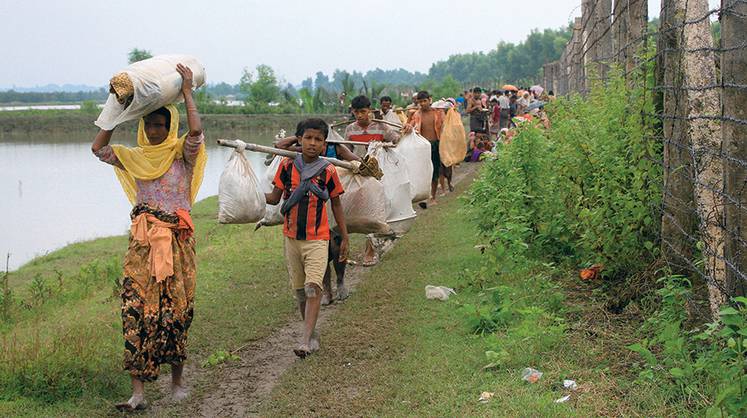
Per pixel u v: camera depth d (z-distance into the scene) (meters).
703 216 4.71
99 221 16.94
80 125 47.47
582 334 5.31
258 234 11.04
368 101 8.76
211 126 45.12
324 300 7.10
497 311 5.89
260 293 7.71
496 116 22.59
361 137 8.81
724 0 4.25
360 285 7.66
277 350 5.99
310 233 5.64
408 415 4.50
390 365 5.36
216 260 9.27
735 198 4.25
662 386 4.25
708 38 4.83
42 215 17.78
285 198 5.78
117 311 7.09
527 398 4.41
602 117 6.82
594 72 8.95
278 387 5.16
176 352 4.89
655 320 4.97
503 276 7.00
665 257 5.42
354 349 5.77
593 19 11.43
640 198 5.88
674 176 5.41
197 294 7.70
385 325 6.27
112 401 4.98
